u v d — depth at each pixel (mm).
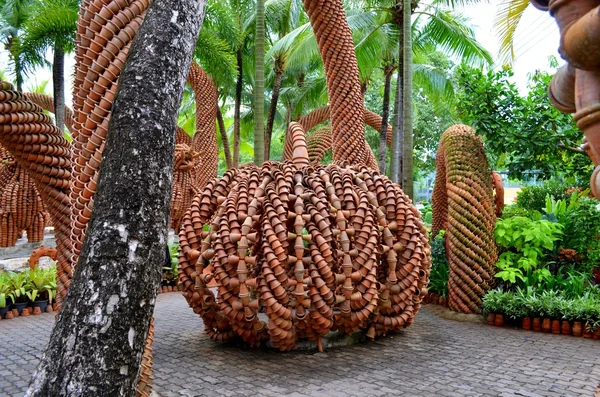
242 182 5016
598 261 7418
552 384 3949
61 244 3986
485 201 7020
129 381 1723
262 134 11672
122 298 1725
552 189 10102
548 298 6082
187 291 5016
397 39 12625
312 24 7980
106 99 3160
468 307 6711
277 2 16453
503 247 7320
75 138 3395
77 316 1699
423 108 20781
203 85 13859
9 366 4465
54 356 1688
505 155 8836
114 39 3188
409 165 9430
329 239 4586
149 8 2127
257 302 4602
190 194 11781
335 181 5070
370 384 3945
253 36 17500
